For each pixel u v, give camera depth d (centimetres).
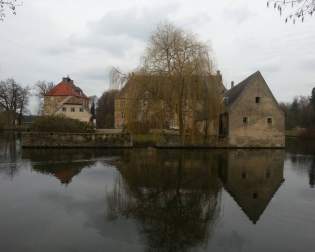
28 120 8431
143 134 3130
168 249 743
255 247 760
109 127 6781
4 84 6462
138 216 976
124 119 3038
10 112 6531
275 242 790
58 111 5781
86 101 7512
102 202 1129
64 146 3034
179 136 3094
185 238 812
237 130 3575
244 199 1211
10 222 904
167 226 902
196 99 2925
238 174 1752
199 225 901
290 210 1070
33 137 2981
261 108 3669
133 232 842
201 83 2912
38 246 742
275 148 3609
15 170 1731
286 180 1606
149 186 1401
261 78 3694
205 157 2484
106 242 775
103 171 1748
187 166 1983
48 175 1605
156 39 2980
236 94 3909
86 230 852
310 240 806
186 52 2941
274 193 1320
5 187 1326
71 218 948
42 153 2564
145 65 2933
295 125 7644
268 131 3653
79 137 3052
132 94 2914
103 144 3095
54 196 1194
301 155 2836
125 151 2827
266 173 1808
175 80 2912
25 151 2695
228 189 1378
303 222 946
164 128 3102
